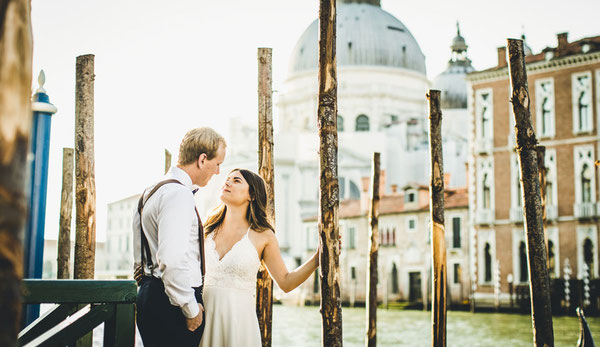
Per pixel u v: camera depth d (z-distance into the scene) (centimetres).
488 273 4075
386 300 4603
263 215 416
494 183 4075
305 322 3612
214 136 371
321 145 476
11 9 126
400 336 2812
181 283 326
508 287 3931
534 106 3928
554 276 3759
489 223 4053
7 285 121
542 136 3891
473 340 2578
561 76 3834
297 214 5878
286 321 3691
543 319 545
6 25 125
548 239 3806
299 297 5141
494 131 4091
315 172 5944
